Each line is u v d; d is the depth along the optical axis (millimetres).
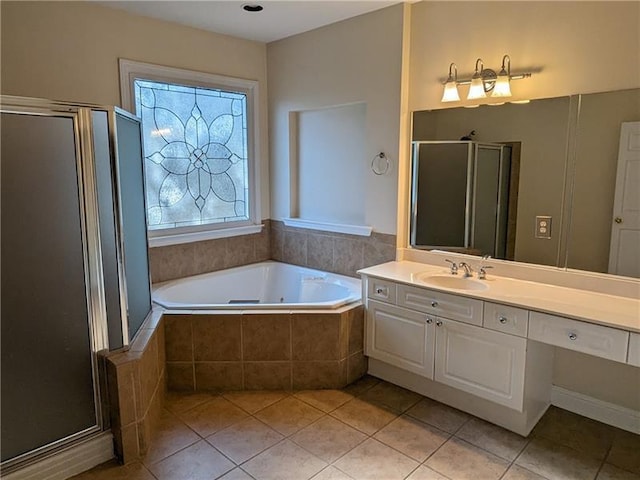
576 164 2430
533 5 2480
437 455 2240
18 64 2605
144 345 2305
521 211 2656
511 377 2328
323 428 2475
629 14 2182
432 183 3041
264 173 4027
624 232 2311
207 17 3154
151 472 2117
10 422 1901
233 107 3746
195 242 3611
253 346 2850
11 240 1820
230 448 2301
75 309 2029
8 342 1857
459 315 2490
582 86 2363
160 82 3266
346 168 3592
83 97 2879
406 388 2906
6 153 1778
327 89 3469
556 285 2562
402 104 3062
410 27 3008
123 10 2986
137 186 2562
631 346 1937
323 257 3738
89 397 2119
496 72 2656
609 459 2205
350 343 2938
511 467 2150
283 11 3070
